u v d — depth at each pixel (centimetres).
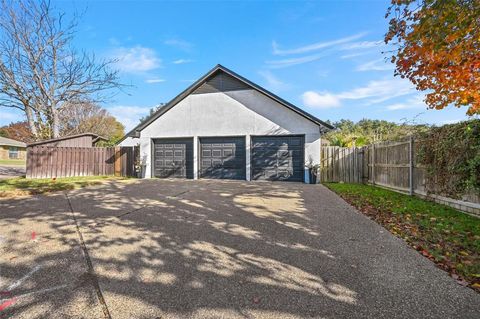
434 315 214
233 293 248
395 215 540
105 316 214
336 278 277
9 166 2477
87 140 1620
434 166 649
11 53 1516
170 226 472
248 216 545
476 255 326
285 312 219
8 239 399
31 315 215
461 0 459
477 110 590
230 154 1309
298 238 406
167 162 1406
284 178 1234
